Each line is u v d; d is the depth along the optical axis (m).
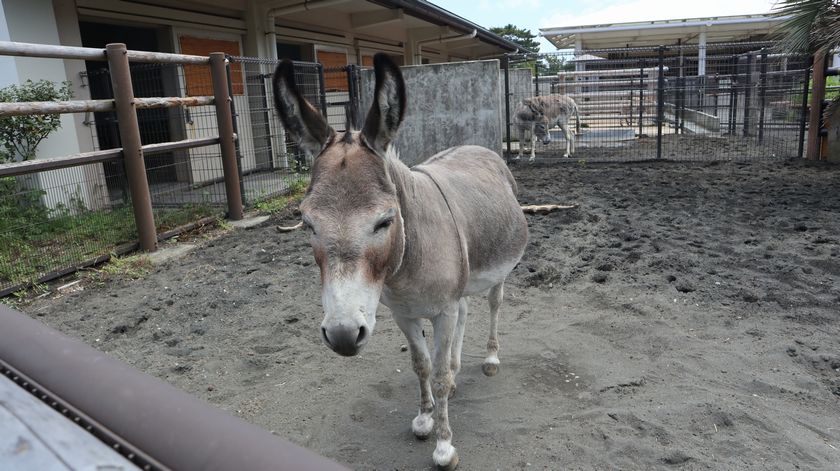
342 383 3.79
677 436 3.03
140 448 0.68
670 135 17.81
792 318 4.37
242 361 4.12
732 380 3.56
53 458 0.64
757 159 12.24
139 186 6.45
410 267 2.47
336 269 1.99
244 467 0.62
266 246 6.88
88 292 5.50
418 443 3.13
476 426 3.25
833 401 3.30
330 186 2.08
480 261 3.21
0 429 0.69
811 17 8.22
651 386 3.55
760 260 5.62
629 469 2.80
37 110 5.33
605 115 21.92
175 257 6.51
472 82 11.90
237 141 8.25
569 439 3.07
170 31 9.95
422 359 2.95
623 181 10.35
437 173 3.16
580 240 6.59
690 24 20.84
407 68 12.12
